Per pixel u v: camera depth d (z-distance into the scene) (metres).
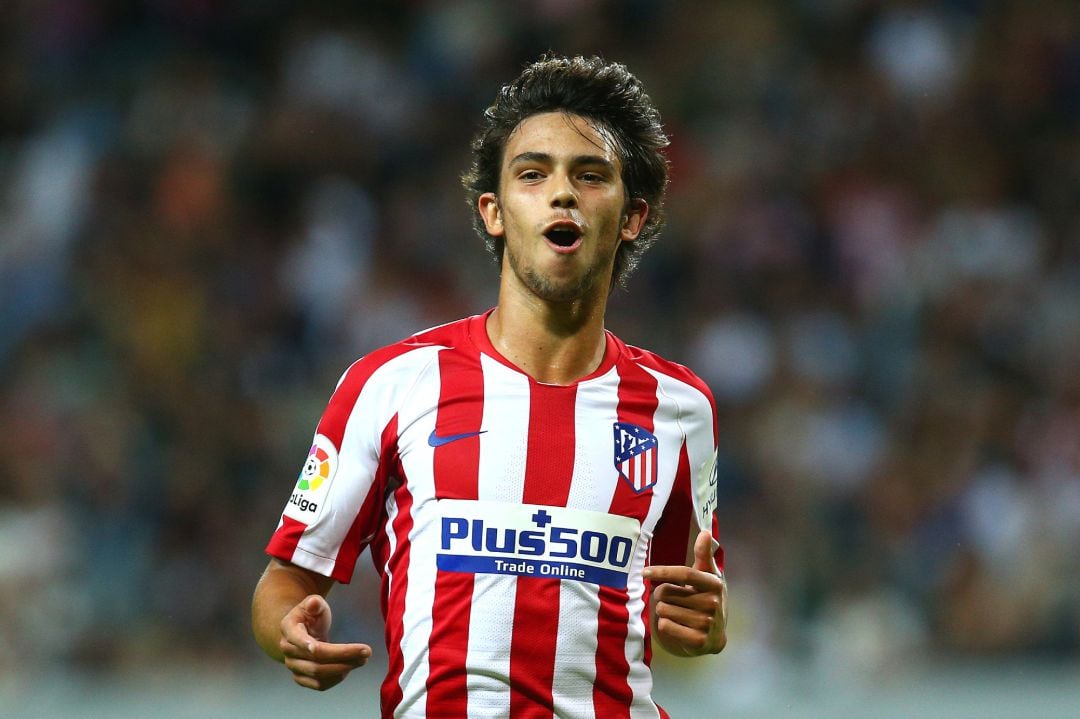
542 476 9.48
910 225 38.00
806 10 41.56
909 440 33.12
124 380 32.56
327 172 37.66
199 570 29.17
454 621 9.18
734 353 34.56
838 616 28.48
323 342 34.47
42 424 30.80
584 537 9.38
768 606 27.89
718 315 35.31
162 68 39.25
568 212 9.55
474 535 9.30
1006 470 32.44
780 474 32.22
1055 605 29.70
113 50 39.94
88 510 29.31
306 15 40.66
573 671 9.21
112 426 30.62
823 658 27.59
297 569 9.87
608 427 9.76
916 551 30.75
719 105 39.94
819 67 40.81
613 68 10.19
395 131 38.91
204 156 37.03
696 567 9.07
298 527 9.79
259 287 35.16
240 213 36.56
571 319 9.86
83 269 34.62
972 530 31.02
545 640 9.17
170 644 27.86
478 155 10.49
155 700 23.47
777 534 30.77
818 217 37.81
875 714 21.86
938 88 40.44
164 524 29.55
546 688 9.15
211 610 28.69
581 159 9.69
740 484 32.41
